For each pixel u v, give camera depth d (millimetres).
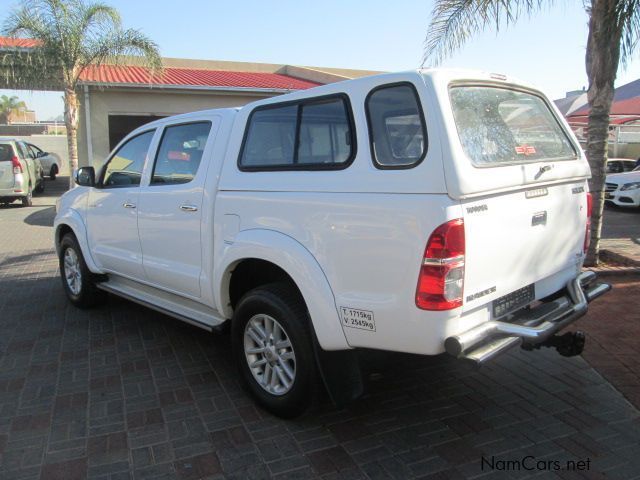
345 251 3141
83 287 5840
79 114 16438
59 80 14211
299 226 3381
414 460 3246
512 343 3031
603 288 4090
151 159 4766
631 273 7137
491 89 3408
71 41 13484
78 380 4297
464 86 3189
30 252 9375
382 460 3246
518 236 3262
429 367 4480
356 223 3082
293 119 3551
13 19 13180
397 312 2975
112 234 5234
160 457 3270
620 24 5941
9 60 13500
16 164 14992
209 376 4363
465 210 2869
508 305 3332
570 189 3773
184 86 16656
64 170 31188
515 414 3766
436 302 2844
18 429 3568
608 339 5020
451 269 2828
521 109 3658
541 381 4242
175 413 3783
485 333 3021
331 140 3305
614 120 20844
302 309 3508
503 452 3326
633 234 10594
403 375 4352
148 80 17156
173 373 4422
